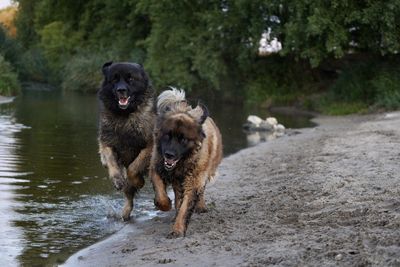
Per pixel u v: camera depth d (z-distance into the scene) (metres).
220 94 36.56
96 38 48.38
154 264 5.84
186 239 6.66
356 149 12.08
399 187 8.16
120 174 8.08
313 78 34.31
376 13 25.84
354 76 29.06
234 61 35.75
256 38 31.27
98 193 9.40
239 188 9.75
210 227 7.28
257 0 29.95
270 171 11.11
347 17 26.50
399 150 11.48
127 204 8.16
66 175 10.65
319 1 26.67
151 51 36.03
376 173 9.27
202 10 35.03
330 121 23.08
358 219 6.74
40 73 48.53
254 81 34.91
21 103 28.53
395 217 6.53
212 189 9.73
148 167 8.14
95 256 6.34
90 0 49.84
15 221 7.61
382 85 26.45
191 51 34.50
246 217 7.62
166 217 8.16
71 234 7.21
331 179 9.19
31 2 61.25
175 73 34.81
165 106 7.51
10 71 36.16
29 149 13.46
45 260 6.18
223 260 5.76
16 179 10.08
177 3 35.31
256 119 20.12
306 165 11.05
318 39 28.00
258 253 5.81
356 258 5.32
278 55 35.56
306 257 5.51
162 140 7.05
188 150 7.11
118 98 7.98
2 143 14.22
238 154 13.74
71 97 35.75
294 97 32.62
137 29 43.38
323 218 7.04
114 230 7.50
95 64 43.50
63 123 19.81
